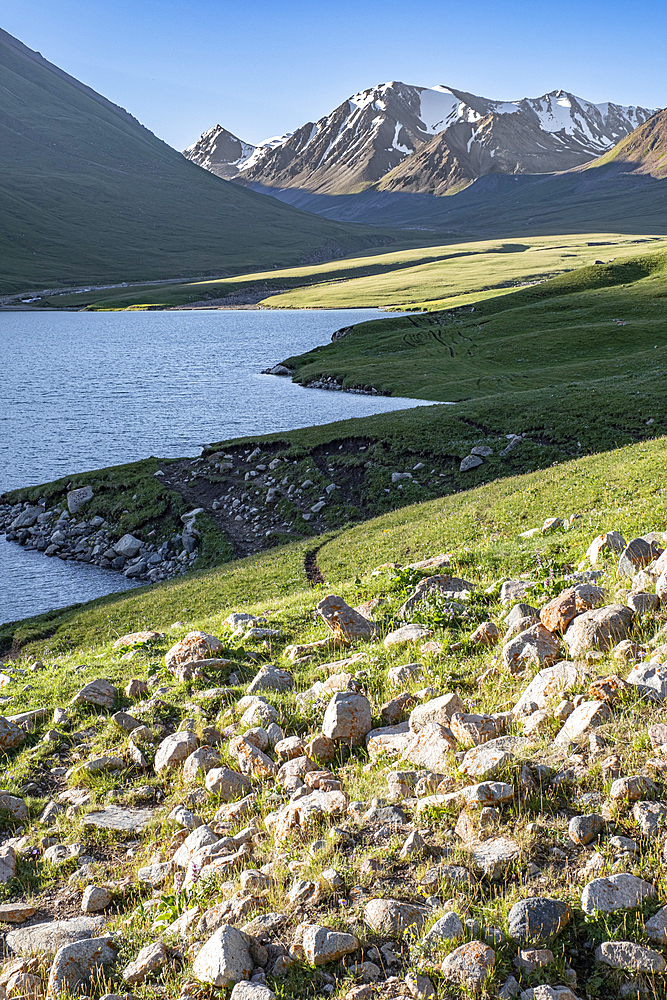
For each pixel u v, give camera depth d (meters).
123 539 55.41
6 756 14.47
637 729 9.09
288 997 6.66
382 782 10.11
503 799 8.51
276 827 9.59
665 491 28.84
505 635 14.47
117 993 7.45
